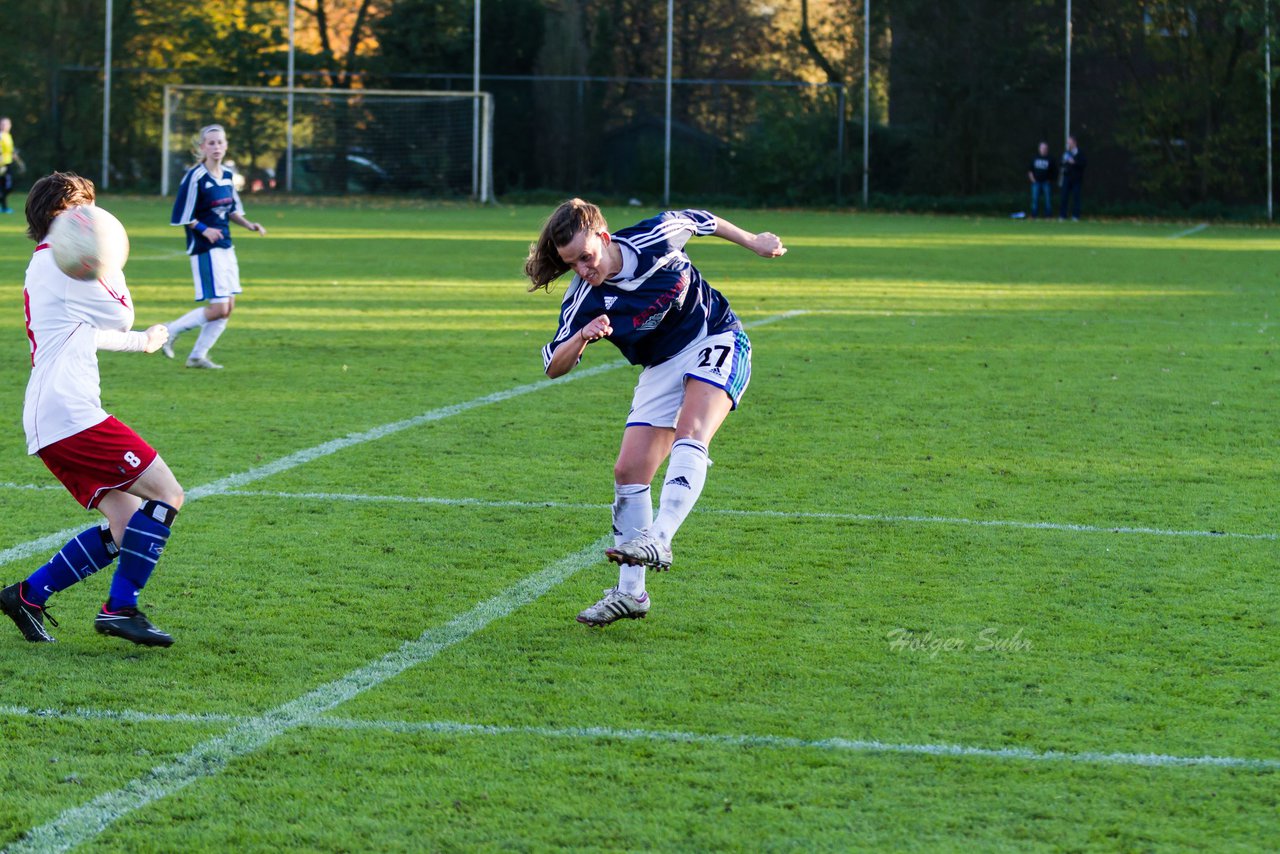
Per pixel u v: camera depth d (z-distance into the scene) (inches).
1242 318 1685.5
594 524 741.3
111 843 387.9
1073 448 937.5
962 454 917.8
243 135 4434.1
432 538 711.1
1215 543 702.5
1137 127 4178.2
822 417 1046.4
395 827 396.2
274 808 408.8
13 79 4320.9
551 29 4527.6
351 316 1664.6
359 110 4485.7
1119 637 558.6
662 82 4475.9
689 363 569.6
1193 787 421.1
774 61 4667.8
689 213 569.6
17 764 438.6
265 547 692.7
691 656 538.3
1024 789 419.8
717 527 734.5
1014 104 4298.7
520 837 390.0
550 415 1054.4
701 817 401.7
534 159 4554.6
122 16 4379.9
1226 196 4151.1
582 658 536.4
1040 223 3885.3
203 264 1237.7
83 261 522.3
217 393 1139.3
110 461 531.2
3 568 648.4
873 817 401.7
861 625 574.6
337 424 1013.2
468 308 1753.2
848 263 2486.5
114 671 522.6
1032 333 1542.8
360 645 551.8
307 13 4630.9
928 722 471.5
